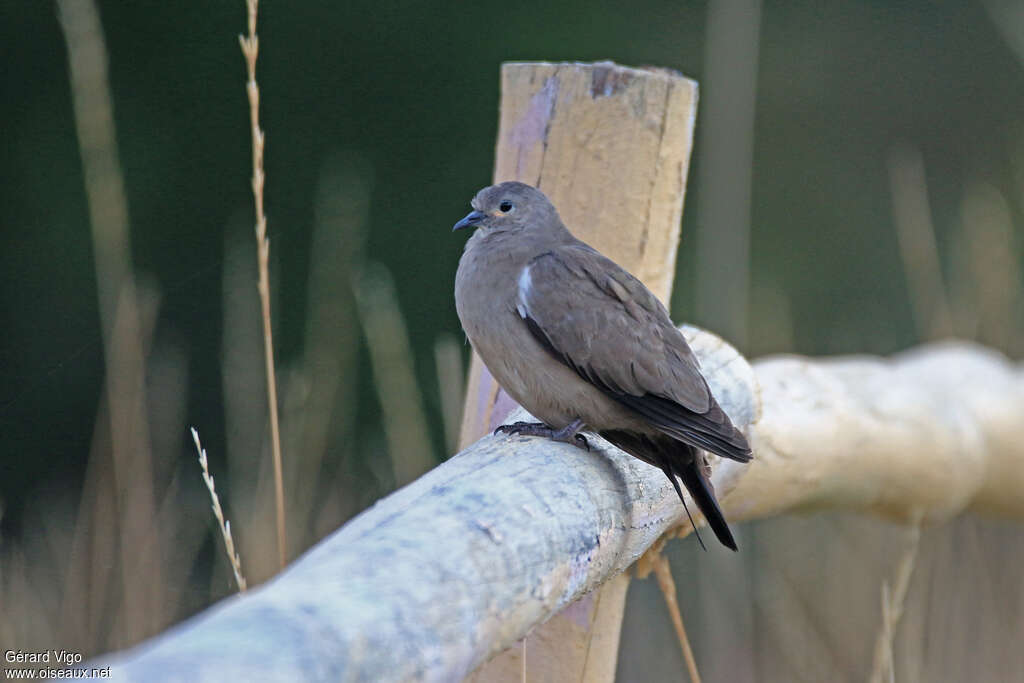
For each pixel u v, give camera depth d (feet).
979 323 36.24
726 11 36.83
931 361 32.17
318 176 55.26
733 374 23.66
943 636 30.60
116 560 29.63
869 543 33.78
